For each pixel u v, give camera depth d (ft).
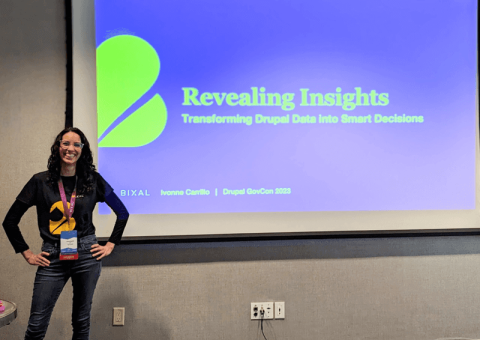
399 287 8.00
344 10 7.83
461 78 8.05
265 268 7.77
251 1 7.68
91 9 7.34
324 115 7.80
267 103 7.70
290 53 7.74
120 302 7.51
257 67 7.70
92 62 7.34
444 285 8.08
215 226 7.59
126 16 7.43
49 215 5.81
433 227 7.96
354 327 7.90
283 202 7.72
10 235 5.76
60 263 5.77
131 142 7.43
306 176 7.76
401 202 7.92
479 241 8.09
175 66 7.54
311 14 7.77
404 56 7.95
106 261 7.50
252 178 7.67
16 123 7.35
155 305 7.57
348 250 7.92
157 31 7.50
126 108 7.42
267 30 7.70
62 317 7.42
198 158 7.57
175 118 7.54
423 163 7.97
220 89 7.63
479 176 8.08
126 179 7.42
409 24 7.95
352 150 7.85
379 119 7.90
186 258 7.63
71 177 6.00
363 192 7.86
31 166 7.36
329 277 7.88
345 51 7.84
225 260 7.70
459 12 8.04
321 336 7.85
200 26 7.59
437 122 8.01
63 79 7.43
